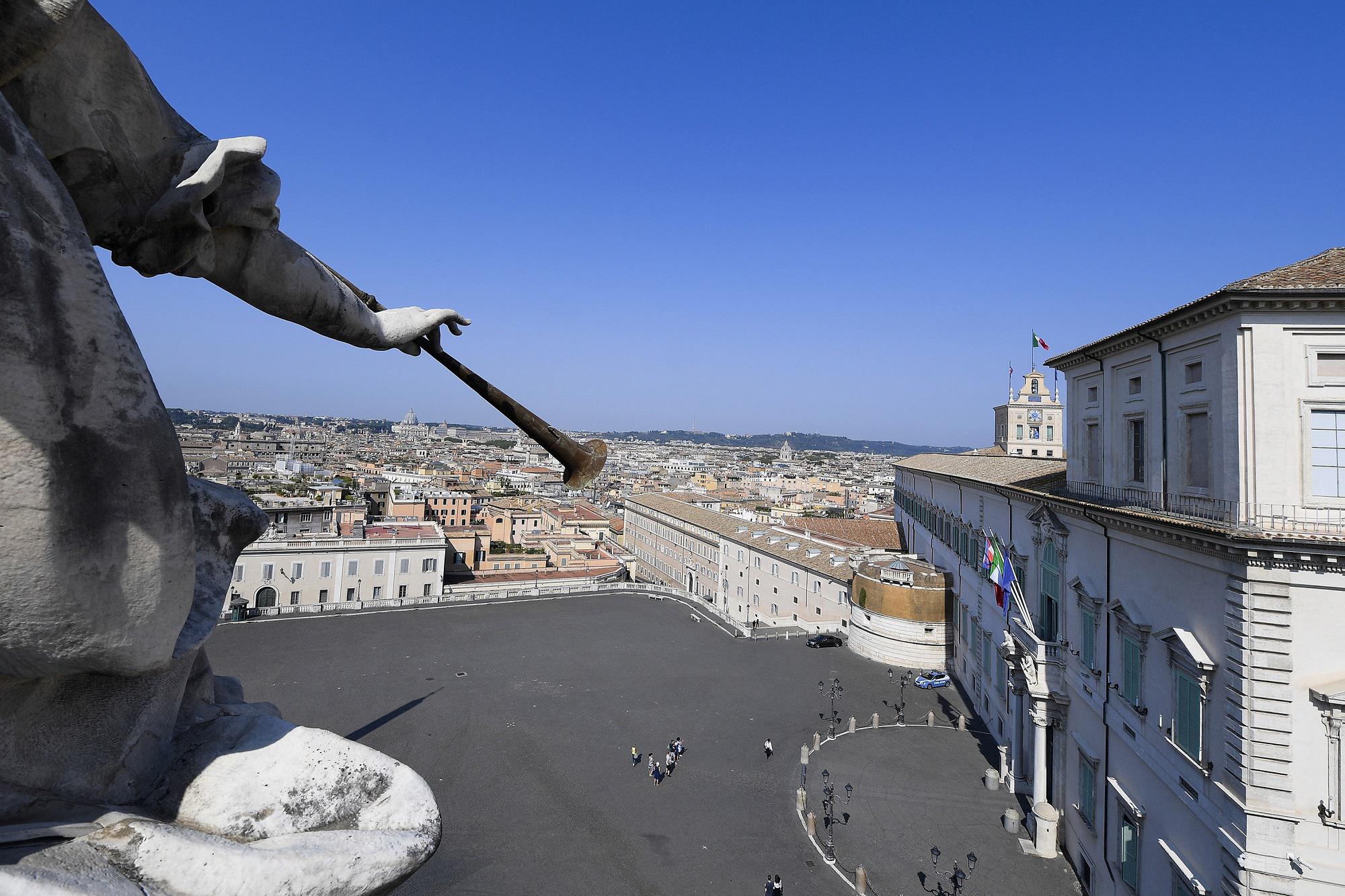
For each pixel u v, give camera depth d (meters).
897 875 25.12
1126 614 20.11
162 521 3.09
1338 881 13.64
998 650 34.06
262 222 3.83
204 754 4.00
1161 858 18.30
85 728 3.51
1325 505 15.03
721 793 31.11
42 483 2.64
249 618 54.91
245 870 2.99
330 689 40.94
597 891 23.80
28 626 2.76
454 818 28.02
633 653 51.44
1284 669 14.32
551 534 120.88
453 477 199.00
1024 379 77.81
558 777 31.88
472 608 61.75
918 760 35.12
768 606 74.00
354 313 4.42
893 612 51.84
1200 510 17.30
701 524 94.81
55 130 3.27
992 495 36.47
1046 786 28.02
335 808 3.88
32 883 2.37
